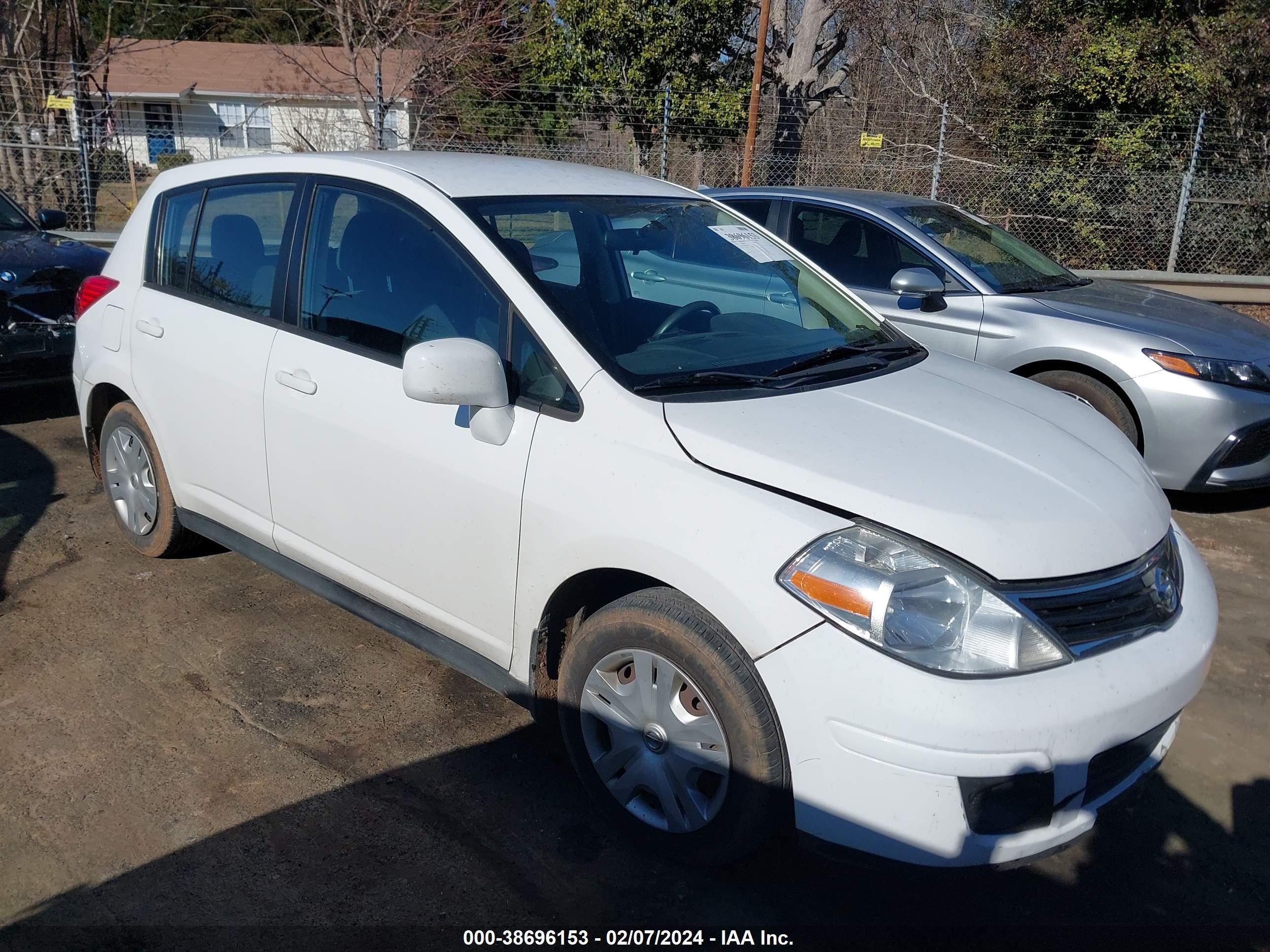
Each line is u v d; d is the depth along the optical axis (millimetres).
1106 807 2586
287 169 3742
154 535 4398
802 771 2395
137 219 4375
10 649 3771
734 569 2438
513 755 3283
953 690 2268
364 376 3252
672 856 2725
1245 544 5332
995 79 14156
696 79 17781
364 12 15156
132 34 19281
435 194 3260
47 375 6273
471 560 3002
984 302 5918
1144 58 13352
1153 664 2484
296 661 3783
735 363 3100
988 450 2732
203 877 2684
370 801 3021
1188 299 6438
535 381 2916
